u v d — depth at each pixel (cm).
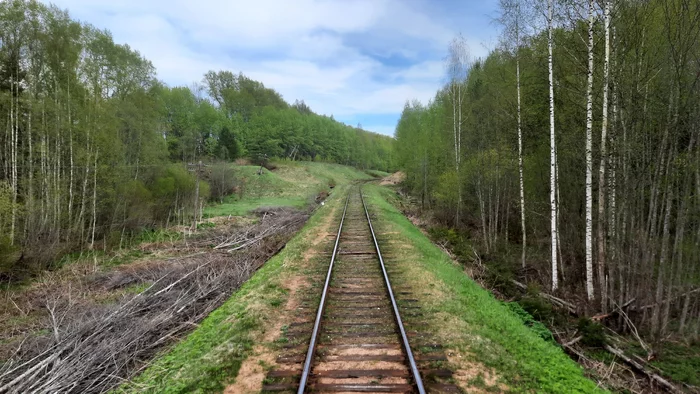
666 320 849
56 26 1805
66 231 1875
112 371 711
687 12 884
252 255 1780
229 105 7088
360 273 1066
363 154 9238
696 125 904
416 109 4316
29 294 1342
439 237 1970
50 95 1819
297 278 1030
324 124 8219
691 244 980
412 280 983
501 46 1540
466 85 2370
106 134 2016
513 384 528
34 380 714
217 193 4181
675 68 909
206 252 1952
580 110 1250
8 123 1675
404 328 673
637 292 961
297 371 540
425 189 3019
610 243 1038
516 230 2011
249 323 718
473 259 1545
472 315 765
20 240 1593
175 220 2902
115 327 913
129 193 2248
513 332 729
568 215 1418
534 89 1498
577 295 1133
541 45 1307
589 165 1041
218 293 1201
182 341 782
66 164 1948
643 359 775
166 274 1438
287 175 5972
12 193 1592
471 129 2047
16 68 1689
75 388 674
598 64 1122
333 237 1658
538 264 1449
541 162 1590
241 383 530
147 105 2598
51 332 956
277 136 6825
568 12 1138
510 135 1653
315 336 623
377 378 520
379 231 1780
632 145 1006
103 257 1839
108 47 2430
